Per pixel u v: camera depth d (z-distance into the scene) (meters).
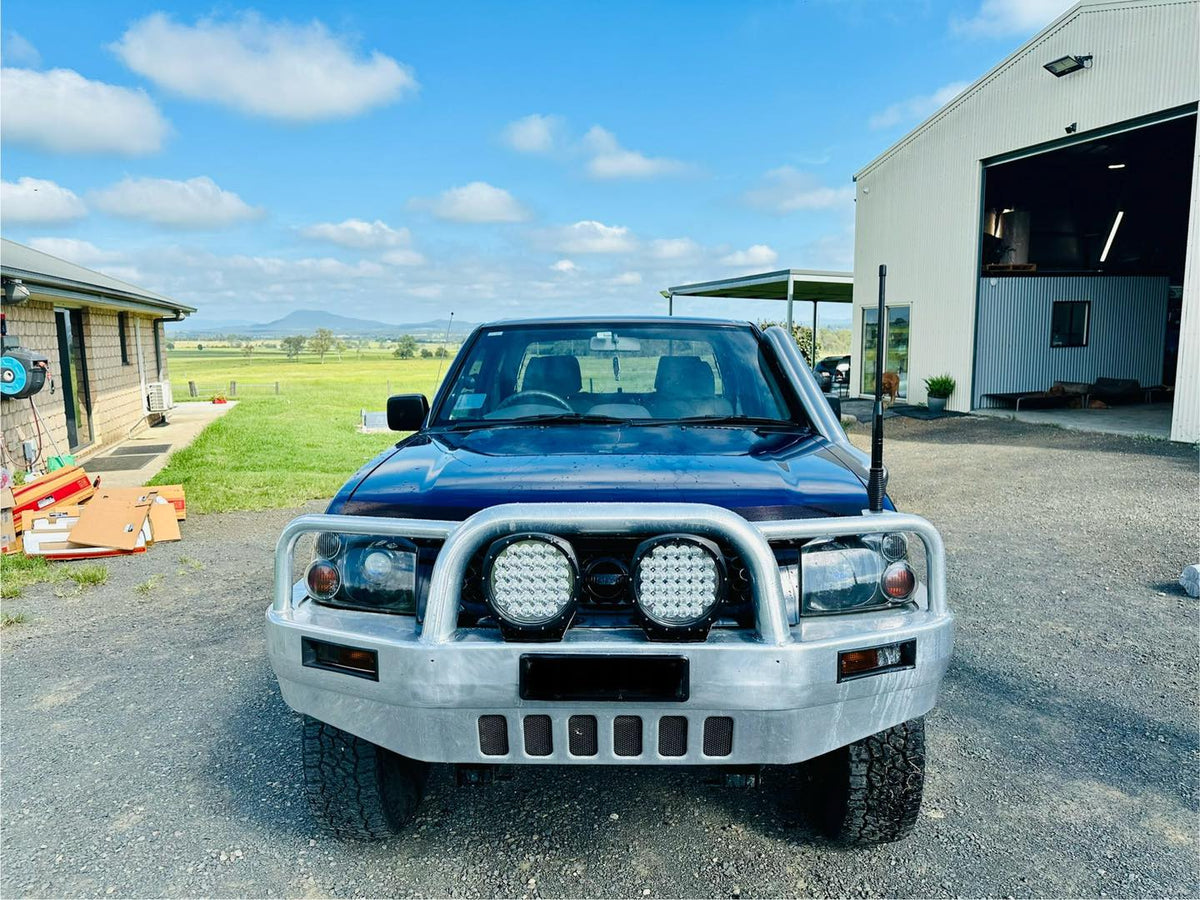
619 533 2.12
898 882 2.51
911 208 19.42
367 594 2.33
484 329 3.85
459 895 2.49
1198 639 4.58
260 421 20.36
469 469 2.53
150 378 19.67
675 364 3.58
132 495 7.40
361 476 2.62
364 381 50.62
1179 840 2.70
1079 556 6.45
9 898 2.49
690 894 2.47
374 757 2.56
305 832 2.85
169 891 2.52
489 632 2.17
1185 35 12.38
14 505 7.32
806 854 2.67
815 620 2.21
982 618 4.98
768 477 2.43
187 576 6.36
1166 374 19.89
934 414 17.83
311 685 2.30
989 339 18.00
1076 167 18.92
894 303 20.30
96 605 5.61
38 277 9.70
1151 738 3.43
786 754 2.13
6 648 4.78
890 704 2.21
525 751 2.15
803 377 3.34
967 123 17.41
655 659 2.06
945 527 7.57
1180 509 8.01
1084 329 18.88
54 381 11.55
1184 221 19.56
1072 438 13.49
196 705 3.94
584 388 3.55
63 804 3.05
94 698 4.04
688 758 2.13
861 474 2.56
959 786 3.06
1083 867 2.56
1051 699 3.82
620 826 2.85
